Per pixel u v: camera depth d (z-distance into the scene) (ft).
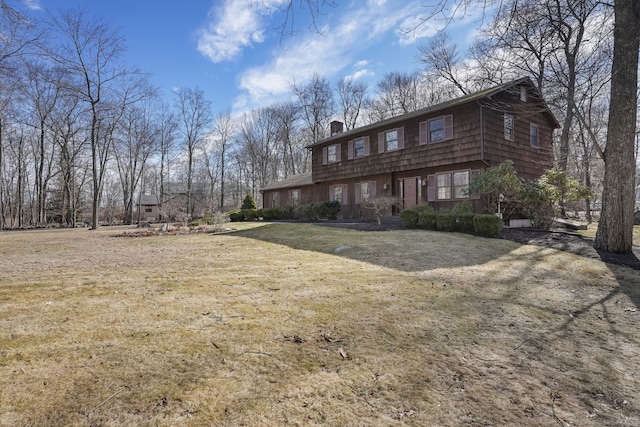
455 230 35.32
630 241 24.76
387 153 54.19
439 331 10.87
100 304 12.80
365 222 49.75
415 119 49.78
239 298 13.79
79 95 70.74
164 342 9.53
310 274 18.16
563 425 6.62
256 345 9.49
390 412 6.77
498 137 43.39
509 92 44.65
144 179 142.00
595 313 13.62
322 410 6.74
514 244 28.25
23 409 6.42
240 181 150.71
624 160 24.73
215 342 9.62
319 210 61.31
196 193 136.05
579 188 36.58
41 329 10.28
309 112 127.75
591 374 8.68
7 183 107.86
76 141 91.25
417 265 20.47
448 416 6.71
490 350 9.74
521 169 46.80
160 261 22.09
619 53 24.80
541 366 8.98
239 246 29.40
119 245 31.53
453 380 8.04
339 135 65.26
